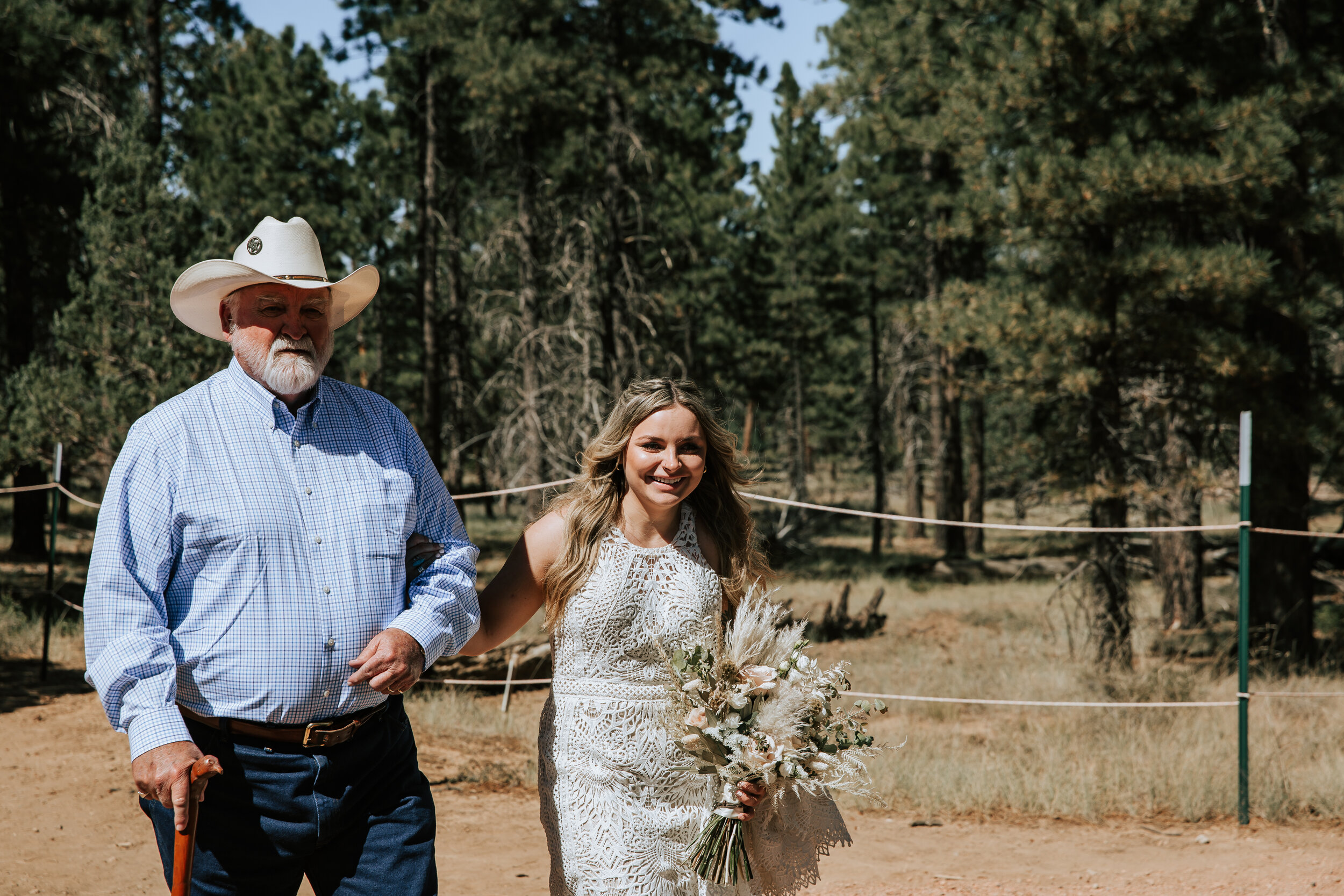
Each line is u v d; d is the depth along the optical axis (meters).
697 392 3.20
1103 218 10.91
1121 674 9.94
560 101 18.30
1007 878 5.13
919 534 34.66
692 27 19.09
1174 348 11.00
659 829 3.03
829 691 3.05
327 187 25.88
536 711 9.50
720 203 29.47
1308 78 11.35
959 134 12.45
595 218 19.86
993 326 11.48
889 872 5.23
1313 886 4.99
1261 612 12.23
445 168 22.42
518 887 4.89
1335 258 12.11
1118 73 11.08
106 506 2.56
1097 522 11.68
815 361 34.88
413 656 2.70
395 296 29.97
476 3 18.42
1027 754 7.62
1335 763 7.11
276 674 2.57
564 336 19.30
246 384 2.77
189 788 2.37
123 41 17.81
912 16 13.83
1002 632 15.06
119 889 4.73
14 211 16.67
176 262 13.69
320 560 2.67
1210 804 6.40
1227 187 10.57
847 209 28.73
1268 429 11.35
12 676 9.84
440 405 22.50
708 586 3.21
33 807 5.97
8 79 15.61
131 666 2.42
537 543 3.21
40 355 15.11
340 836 2.71
